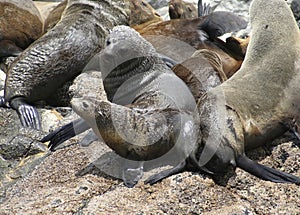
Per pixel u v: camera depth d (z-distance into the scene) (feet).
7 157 77.82
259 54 70.64
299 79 68.54
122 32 66.49
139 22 104.78
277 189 60.59
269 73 68.59
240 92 66.80
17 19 108.88
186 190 60.18
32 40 111.65
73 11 100.22
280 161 65.46
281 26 71.46
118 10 100.89
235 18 94.53
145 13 104.94
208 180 61.57
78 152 69.62
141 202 59.36
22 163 76.13
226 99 65.26
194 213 58.03
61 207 60.18
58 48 93.56
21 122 87.35
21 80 92.32
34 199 62.49
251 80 68.33
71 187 63.36
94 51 95.91
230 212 57.47
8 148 78.23
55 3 121.19
